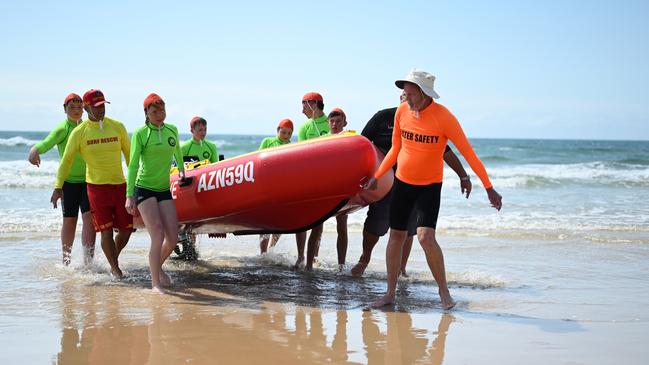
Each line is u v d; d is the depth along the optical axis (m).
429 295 5.76
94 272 6.53
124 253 7.74
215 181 6.17
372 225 6.45
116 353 3.93
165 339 4.25
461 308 5.28
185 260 7.48
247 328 4.56
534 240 9.46
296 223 6.25
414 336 4.42
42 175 19.08
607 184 20.91
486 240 9.41
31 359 3.79
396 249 5.29
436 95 4.78
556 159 38.22
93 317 4.76
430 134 4.91
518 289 6.09
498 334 4.50
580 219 12.02
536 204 14.70
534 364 3.84
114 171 6.16
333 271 6.95
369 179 5.62
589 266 7.42
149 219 5.74
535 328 4.67
